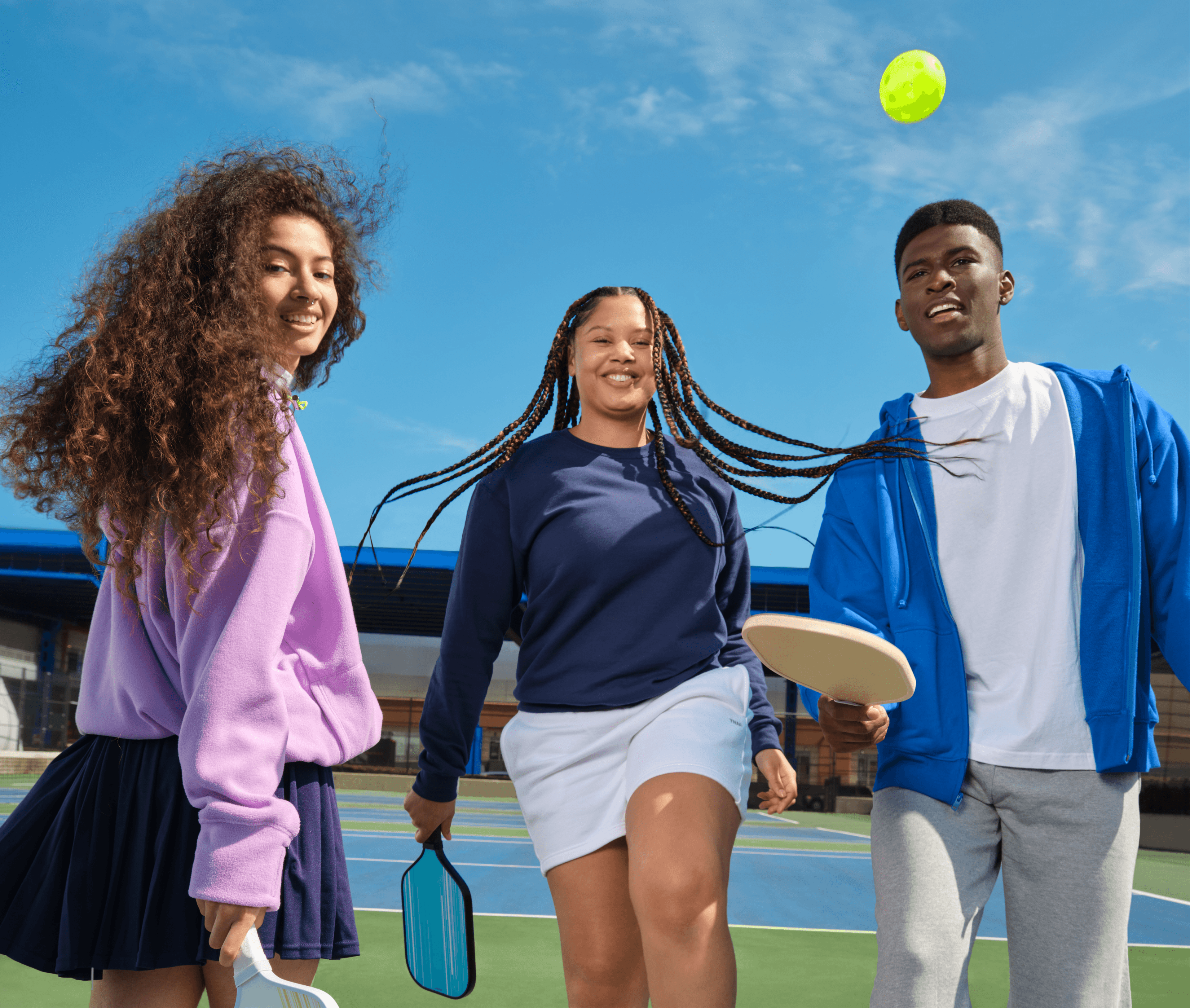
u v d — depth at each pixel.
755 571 25.84
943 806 2.00
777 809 2.01
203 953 1.38
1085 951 1.91
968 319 2.22
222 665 1.37
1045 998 1.94
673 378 2.13
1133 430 2.08
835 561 2.33
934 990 1.86
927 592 2.12
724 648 2.12
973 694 2.07
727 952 1.59
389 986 3.52
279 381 1.59
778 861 10.20
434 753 2.14
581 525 1.93
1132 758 1.94
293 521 1.48
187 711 1.36
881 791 2.08
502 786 27.86
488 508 2.05
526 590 2.08
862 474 2.33
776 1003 3.52
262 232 1.66
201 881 1.30
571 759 1.87
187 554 1.39
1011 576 2.09
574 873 1.85
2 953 1.40
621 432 2.09
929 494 2.20
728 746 1.79
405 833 12.08
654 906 1.59
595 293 2.14
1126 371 2.17
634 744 1.83
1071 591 2.04
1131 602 1.98
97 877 1.40
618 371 2.06
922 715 2.03
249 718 1.37
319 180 1.91
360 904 5.66
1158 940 5.48
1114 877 1.91
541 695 1.95
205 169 1.68
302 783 1.53
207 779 1.32
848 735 2.02
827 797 29.73
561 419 2.29
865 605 2.25
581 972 1.83
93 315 1.53
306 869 1.50
